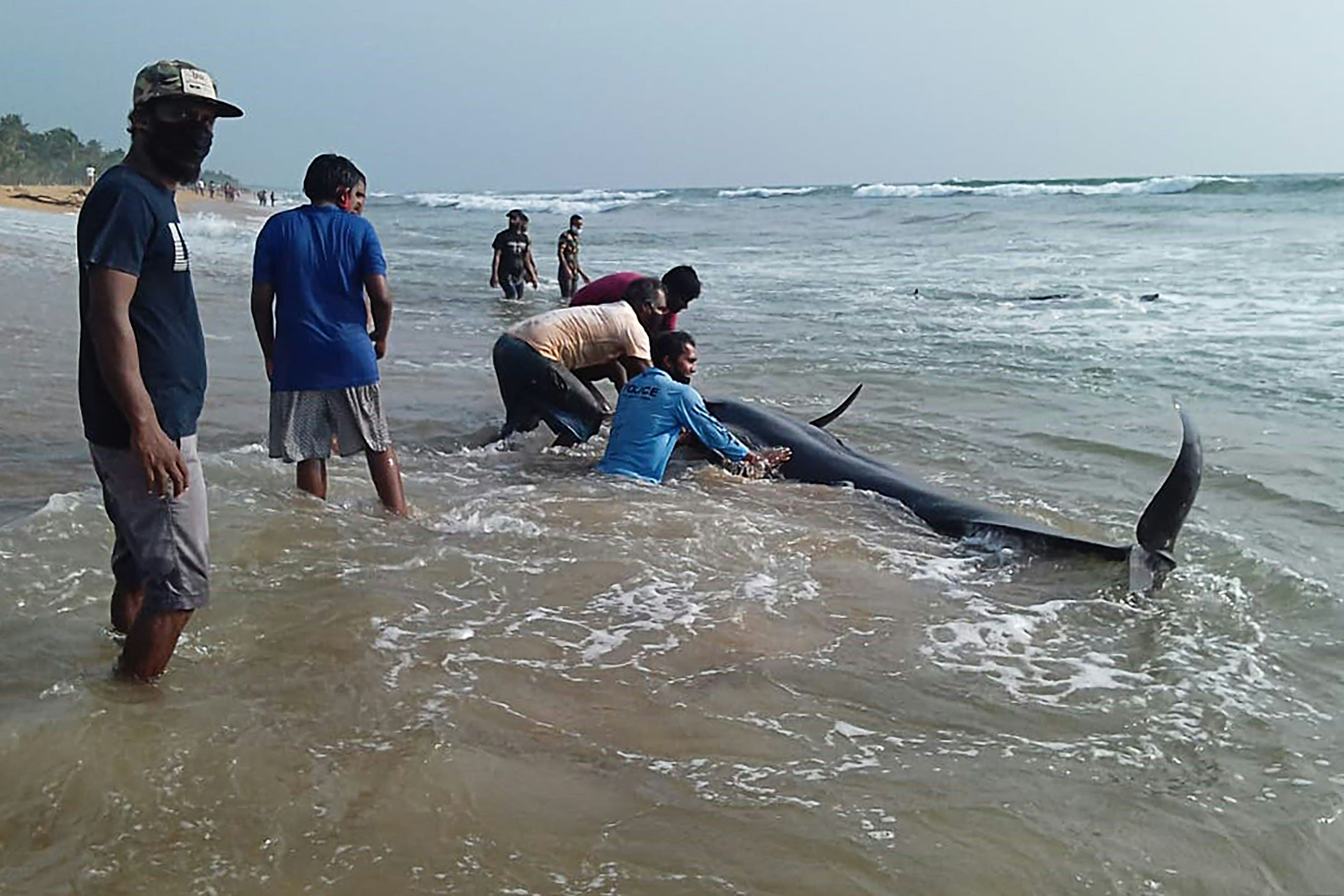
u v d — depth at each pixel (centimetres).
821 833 299
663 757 339
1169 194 4391
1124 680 404
